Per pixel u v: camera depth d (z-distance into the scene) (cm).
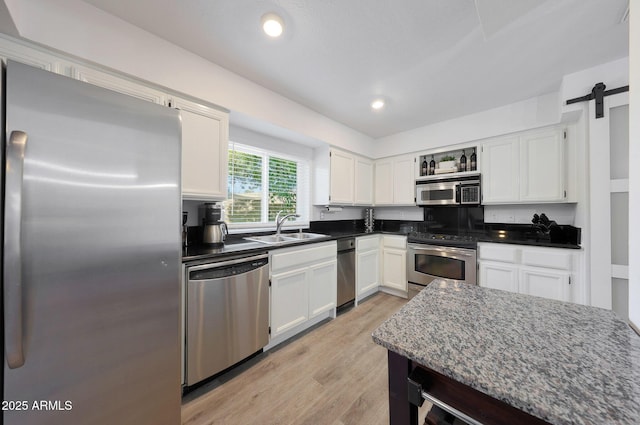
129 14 138
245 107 202
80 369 92
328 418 132
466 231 313
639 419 38
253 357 186
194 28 149
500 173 260
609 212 178
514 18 131
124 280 101
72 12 126
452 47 166
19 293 79
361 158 346
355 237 285
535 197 239
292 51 170
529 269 222
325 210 338
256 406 140
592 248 183
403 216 374
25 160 81
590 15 137
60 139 87
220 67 186
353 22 144
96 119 95
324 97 238
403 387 65
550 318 74
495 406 54
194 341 148
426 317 75
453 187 289
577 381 46
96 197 94
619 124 177
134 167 104
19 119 81
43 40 118
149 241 108
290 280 211
